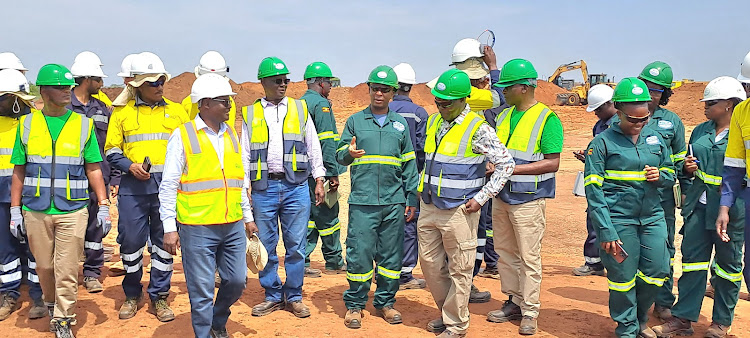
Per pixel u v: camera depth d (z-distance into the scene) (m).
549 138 5.62
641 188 5.36
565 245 10.93
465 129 5.36
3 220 6.21
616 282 5.44
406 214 6.13
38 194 5.45
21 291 7.02
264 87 6.11
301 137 6.13
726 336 5.90
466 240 5.43
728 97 5.70
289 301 6.31
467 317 5.63
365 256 5.95
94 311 6.43
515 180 5.66
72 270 5.57
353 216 5.96
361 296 6.02
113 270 7.78
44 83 5.44
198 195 4.91
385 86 5.96
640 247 5.47
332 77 7.95
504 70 5.80
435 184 5.43
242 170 5.12
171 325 6.06
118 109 6.05
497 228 6.00
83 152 5.64
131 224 6.07
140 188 6.04
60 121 5.61
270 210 6.09
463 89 5.28
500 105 7.09
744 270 5.52
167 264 6.21
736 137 5.43
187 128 4.93
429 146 5.58
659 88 6.18
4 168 6.16
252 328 5.94
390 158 5.92
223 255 5.16
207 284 5.01
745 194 5.44
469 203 5.32
